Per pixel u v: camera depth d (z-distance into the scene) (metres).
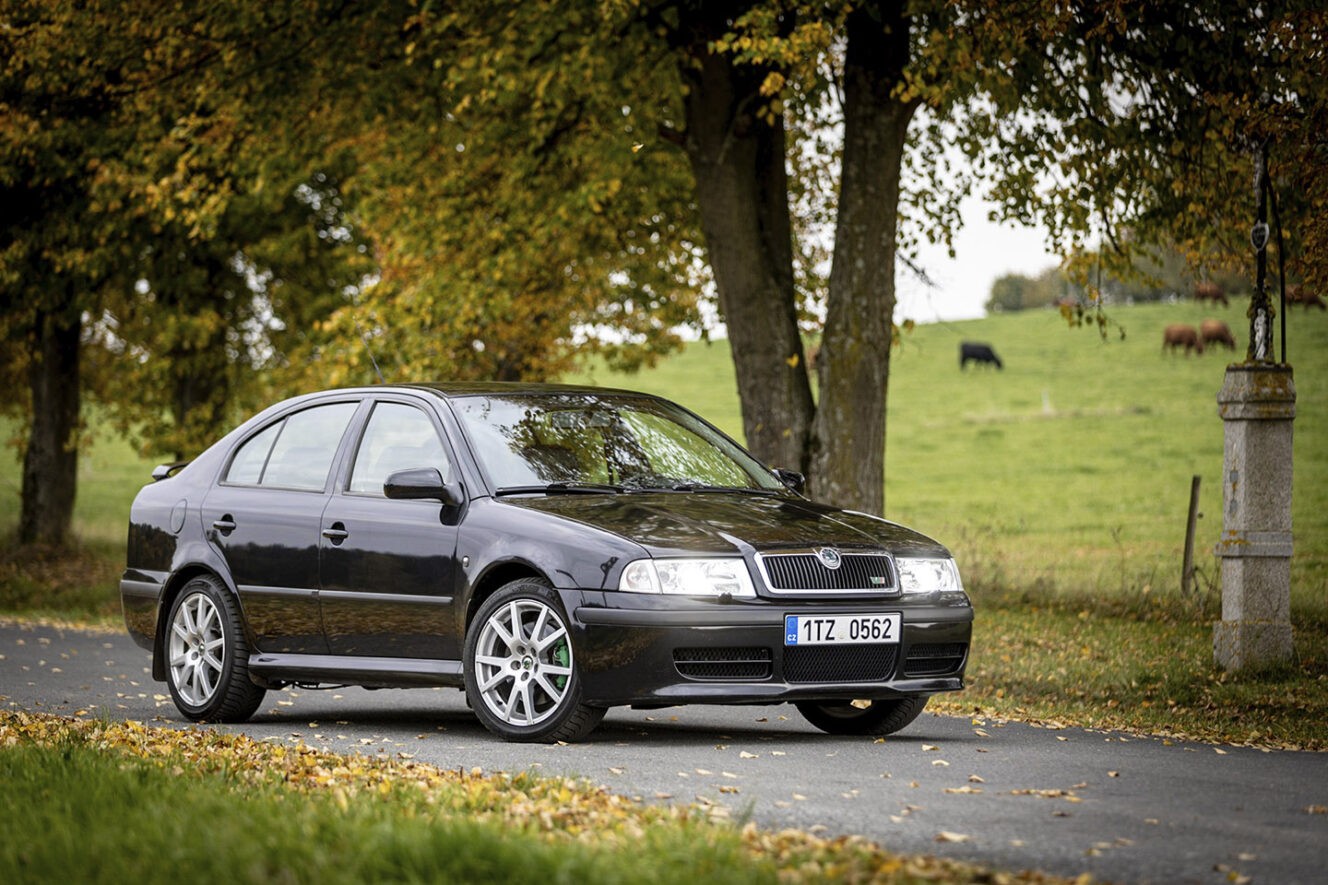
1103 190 28.47
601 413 15.42
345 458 15.43
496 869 7.18
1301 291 21.91
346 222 46.91
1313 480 64.25
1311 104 19.98
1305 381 90.25
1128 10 23.98
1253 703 16.80
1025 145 29.23
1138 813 10.05
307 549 15.15
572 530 13.16
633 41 27.89
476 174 34.34
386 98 32.09
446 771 11.11
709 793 10.56
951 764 12.31
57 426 48.28
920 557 13.73
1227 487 18.48
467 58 27.77
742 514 13.70
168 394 50.25
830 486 26.27
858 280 26.16
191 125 31.27
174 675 16.36
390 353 34.56
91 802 9.05
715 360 124.69
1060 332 127.88
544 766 11.75
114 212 38.03
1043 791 10.84
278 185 35.12
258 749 12.16
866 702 14.81
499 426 14.74
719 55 27.06
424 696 19.52
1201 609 25.78
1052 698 18.75
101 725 13.77
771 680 12.73
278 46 30.25
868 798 10.49
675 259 37.66
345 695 19.52
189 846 7.61
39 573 42.53
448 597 13.90
